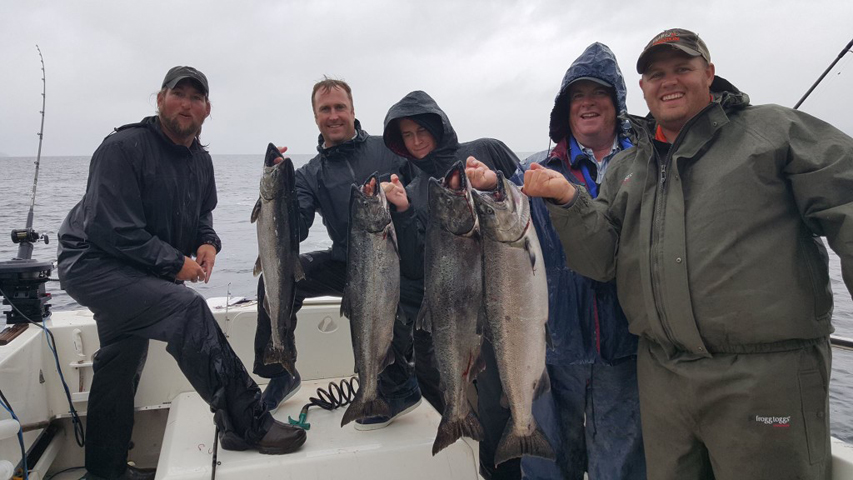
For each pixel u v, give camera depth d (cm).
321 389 399
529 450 279
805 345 227
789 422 222
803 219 229
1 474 302
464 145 401
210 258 425
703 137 244
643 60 261
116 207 354
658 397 259
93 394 383
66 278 363
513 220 275
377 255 308
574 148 333
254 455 326
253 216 345
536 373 280
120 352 373
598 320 298
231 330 456
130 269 361
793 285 225
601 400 306
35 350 395
